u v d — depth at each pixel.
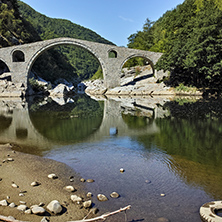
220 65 37.91
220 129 15.30
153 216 5.44
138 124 17.12
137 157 9.61
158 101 35.31
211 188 6.86
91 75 173.50
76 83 107.88
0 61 59.94
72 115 21.91
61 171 8.05
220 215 5.47
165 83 52.44
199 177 7.63
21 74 54.62
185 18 55.06
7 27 68.88
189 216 5.46
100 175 7.73
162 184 7.09
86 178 7.49
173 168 8.40
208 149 10.86
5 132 14.54
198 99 36.94
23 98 44.72
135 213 5.54
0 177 7.45
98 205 5.86
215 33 38.94
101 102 35.56
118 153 10.16
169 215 5.48
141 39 80.44
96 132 14.48
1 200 5.89
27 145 11.54
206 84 46.03
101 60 56.88
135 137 13.16
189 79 49.84
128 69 73.44
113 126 16.39
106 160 9.23
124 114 22.39
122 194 6.43
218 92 42.91
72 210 5.61
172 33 57.81
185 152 10.35
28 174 7.74
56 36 145.88
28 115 21.92
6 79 55.00
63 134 13.97
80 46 55.88
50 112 24.11
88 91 67.94
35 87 58.41
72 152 10.31
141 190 6.68
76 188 6.77
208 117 20.09
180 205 5.92
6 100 39.53
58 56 110.19
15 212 5.38
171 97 42.38
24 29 78.00
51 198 6.15
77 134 13.95
